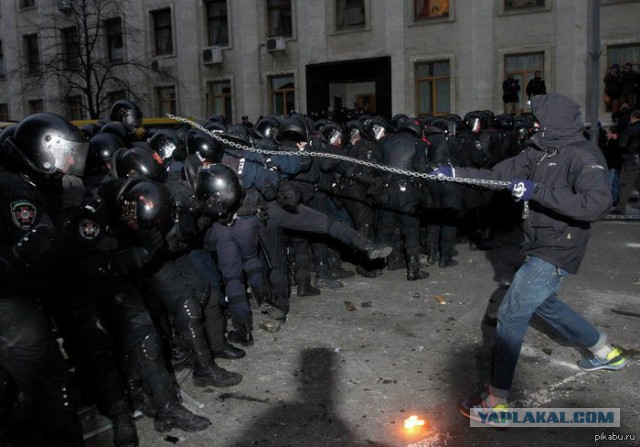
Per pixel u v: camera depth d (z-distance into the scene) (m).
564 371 4.06
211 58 23.88
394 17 20.64
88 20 26.47
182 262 4.08
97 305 3.25
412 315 5.33
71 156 2.70
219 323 4.37
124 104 5.58
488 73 19.39
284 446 3.23
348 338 4.80
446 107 20.50
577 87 18.19
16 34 29.31
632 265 6.86
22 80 29.48
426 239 7.29
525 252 3.37
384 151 6.43
